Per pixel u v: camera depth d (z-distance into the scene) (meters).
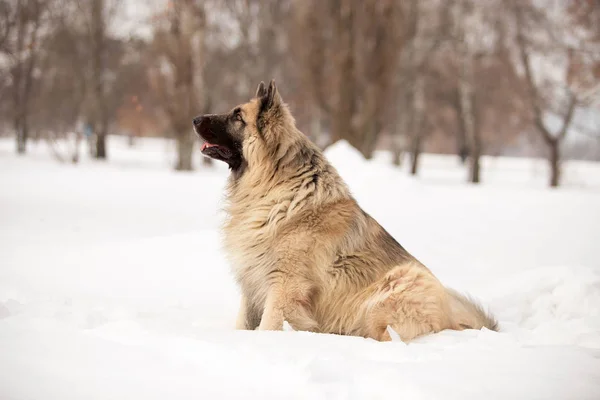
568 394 2.62
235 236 4.91
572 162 42.28
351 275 4.64
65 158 31.19
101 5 32.38
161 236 8.91
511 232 11.41
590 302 5.41
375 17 24.66
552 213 14.63
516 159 56.84
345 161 15.81
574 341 3.99
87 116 33.75
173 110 30.45
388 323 4.34
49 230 9.72
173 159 36.88
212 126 5.11
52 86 32.44
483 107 36.06
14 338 3.08
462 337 4.12
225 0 35.66
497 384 2.73
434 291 4.43
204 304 5.87
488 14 31.03
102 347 3.06
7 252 7.68
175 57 29.92
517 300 5.95
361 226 4.79
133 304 5.51
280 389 2.66
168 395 2.53
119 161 34.03
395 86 30.48
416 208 14.05
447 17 32.69
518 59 30.98
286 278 4.60
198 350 3.15
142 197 16.08
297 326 4.55
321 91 26.17
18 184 17.58
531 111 30.77
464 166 45.69
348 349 3.43
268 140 4.90
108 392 2.51
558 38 28.06
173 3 29.80
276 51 35.88
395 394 2.62
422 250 9.30
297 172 4.79
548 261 8.58
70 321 3.87
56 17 21.17
